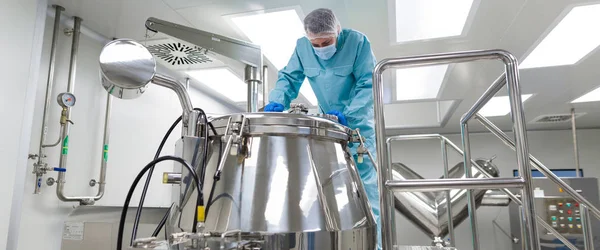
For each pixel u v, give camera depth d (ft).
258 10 7.18
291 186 2.08
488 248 18.54
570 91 12.97
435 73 11.30
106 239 6.32
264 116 2.23
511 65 2.78
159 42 7.11
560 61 10.16
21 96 5.24
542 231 12.35
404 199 12.41
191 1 6.79
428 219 12.15
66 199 6.57
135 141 9.07
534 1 7.00
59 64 6.93
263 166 2.12
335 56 5.47
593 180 12.95
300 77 5.95
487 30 8.17
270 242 1.89
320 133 2.34
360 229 2.24
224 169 2.17
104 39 8.14
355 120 4.60
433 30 8.32
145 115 9.52
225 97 13.74
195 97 12.30
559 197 12.46
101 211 6.97
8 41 5.13
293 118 2.25
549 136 19.62
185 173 2.27
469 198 5.62
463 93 13.12
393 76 11.37
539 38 8.53
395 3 7.11
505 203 12.59
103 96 8.00
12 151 5.08
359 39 5.35
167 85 2.49
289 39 8.49
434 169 20.43
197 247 1.90
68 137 6.78
